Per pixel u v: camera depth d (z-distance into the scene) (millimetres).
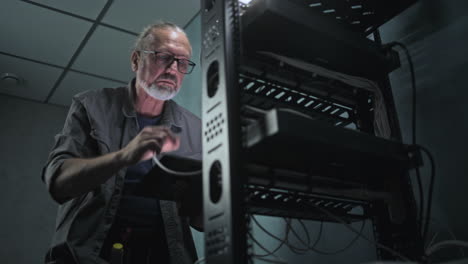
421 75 1137
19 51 3172
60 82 3662
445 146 1037
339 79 1011
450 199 1001
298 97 1042
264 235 1621
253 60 908
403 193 982
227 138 689
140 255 1141
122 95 1359
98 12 2748
